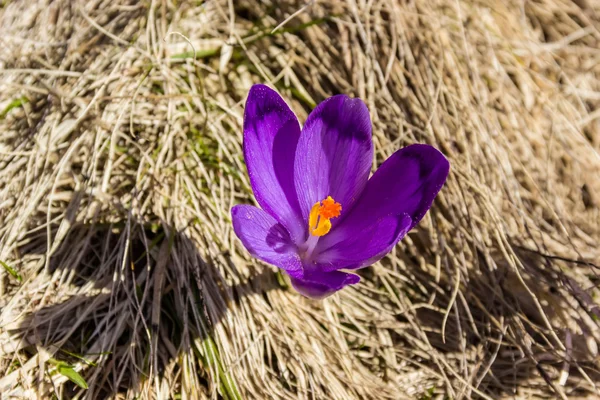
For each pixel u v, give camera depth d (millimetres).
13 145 355
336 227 305
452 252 345
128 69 354
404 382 340
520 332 342
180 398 326
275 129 301
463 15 371
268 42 368
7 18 379
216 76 365
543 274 348
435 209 350
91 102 343
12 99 362
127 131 352
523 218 348
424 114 356
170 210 342
